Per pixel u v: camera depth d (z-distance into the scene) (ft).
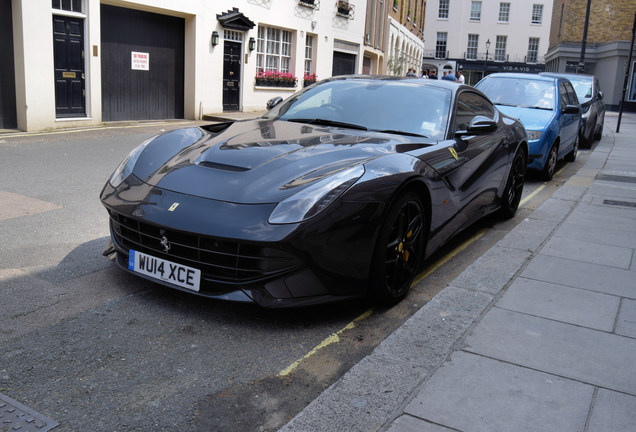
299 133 12.35
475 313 10.50
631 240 15.88
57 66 36.24
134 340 9.07
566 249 14.80
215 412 7.34
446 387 7.88
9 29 33.63
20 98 34.17
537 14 188.85
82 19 37.32
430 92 14.60
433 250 12.66
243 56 53.93
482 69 192.13
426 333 9.63
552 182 26.48
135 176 10.80
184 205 9.53
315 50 67.15
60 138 31.94
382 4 93.25
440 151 12.55
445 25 191.42
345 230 9.54
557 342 9.39
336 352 9.16
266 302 9.24
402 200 10.58
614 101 118.21
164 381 7.97
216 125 13.76
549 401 7.64
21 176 20.97
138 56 43.60
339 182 9.73
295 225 9.05
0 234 13.96
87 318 9.70
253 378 8.22
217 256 9.35
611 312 10.73
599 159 34.96
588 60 130.00
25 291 10.62
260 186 9.71
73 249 13.12
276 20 57.82
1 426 6.70
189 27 47.06
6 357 8.29
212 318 10.02
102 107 41.22
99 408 7.23
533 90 28.84
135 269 10.34
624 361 8.85
